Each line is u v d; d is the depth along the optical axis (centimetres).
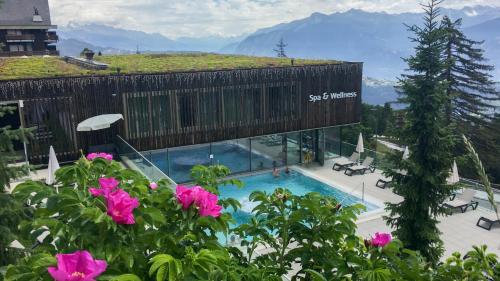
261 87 2342
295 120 2491
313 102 2523
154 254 292
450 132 1296
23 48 5588
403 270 361
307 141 2664
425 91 1264
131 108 2030
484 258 390
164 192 321
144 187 332
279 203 443
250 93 2319
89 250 252
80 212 254
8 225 868
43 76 1859
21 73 1967
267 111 2392
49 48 5962
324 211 411
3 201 847
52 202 272
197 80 2153
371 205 1973
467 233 1633
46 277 221
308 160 2686
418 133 1289
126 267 266
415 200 1266
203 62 2686
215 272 285
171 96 2111
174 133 2156
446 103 1301
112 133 2008
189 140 2206
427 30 1287
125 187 334
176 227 304
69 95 1878
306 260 407
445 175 1277
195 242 317
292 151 2627
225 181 419
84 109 1922
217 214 311
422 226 1273
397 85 1351
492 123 3550
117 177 352
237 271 327
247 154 2461
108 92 1961
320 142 2659
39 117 1831
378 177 2383
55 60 2927
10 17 5494
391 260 376
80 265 205
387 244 378
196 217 307
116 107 1991
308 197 425
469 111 3616
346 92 2628
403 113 1362
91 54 2939
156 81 2055
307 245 421
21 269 236
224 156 2381
